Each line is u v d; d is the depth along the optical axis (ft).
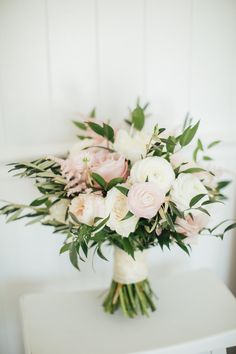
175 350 2.05
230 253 3.17
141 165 1.82
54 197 2.20
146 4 2.50
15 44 2.38
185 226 1.90
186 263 3.09
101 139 2.14
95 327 2.22
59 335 2.17
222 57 2.73
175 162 1.99
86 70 2.53
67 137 2.62
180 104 2.76
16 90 2.46
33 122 2.54
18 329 2.89
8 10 2.32
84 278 2.89
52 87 2.51
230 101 2.84
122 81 2.61
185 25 2.60
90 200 1.81
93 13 2.44
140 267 2.22
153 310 2.33
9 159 2.54
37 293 2.79
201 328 2.18
